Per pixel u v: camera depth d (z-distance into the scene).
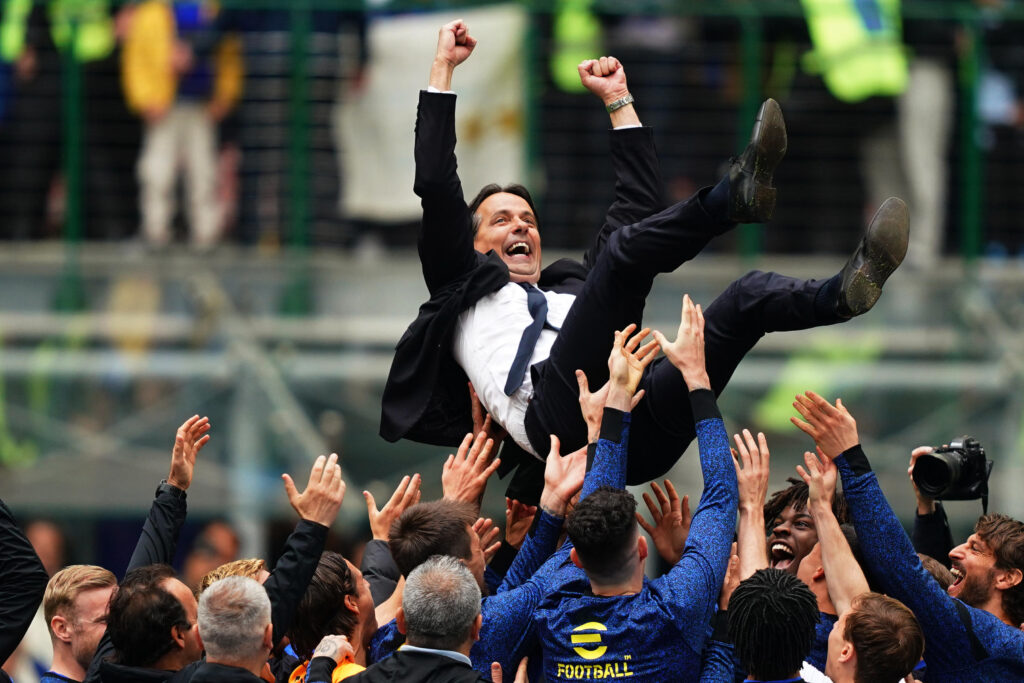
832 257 40.81
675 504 17.22
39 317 39.31
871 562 15.52
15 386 38.41
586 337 16.94
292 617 15.10
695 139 39.56
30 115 40.12
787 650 13.88
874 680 14.32
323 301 39.47
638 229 16.55
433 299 18.31
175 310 39.28
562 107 39.44
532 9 39.03
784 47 40.03
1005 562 16.52
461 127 38.75
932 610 15.38
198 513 37.12
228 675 13.84
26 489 37.53
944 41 40.34
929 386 39.00
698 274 40.66
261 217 39.78
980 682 15.51
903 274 40.28
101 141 40.03
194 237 39.91
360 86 39.19
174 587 14.85
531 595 15.17
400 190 39.25
